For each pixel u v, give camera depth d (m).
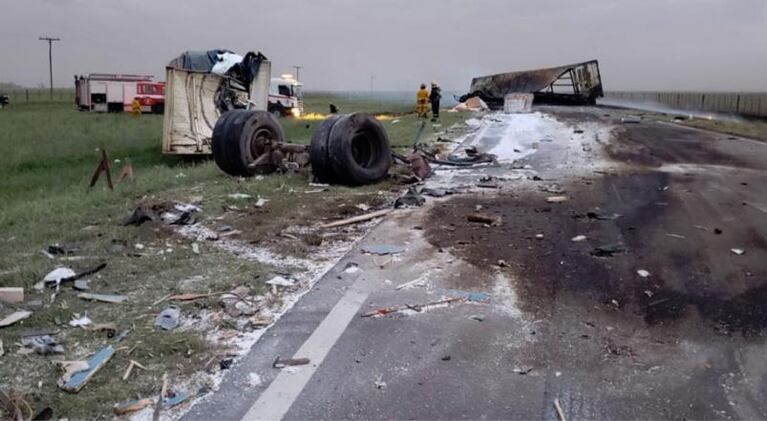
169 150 14.29
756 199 8.18
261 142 10.44
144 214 6.85
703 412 3.07
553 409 3.10
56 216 7.14
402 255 5.67
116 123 29.30
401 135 16.92
